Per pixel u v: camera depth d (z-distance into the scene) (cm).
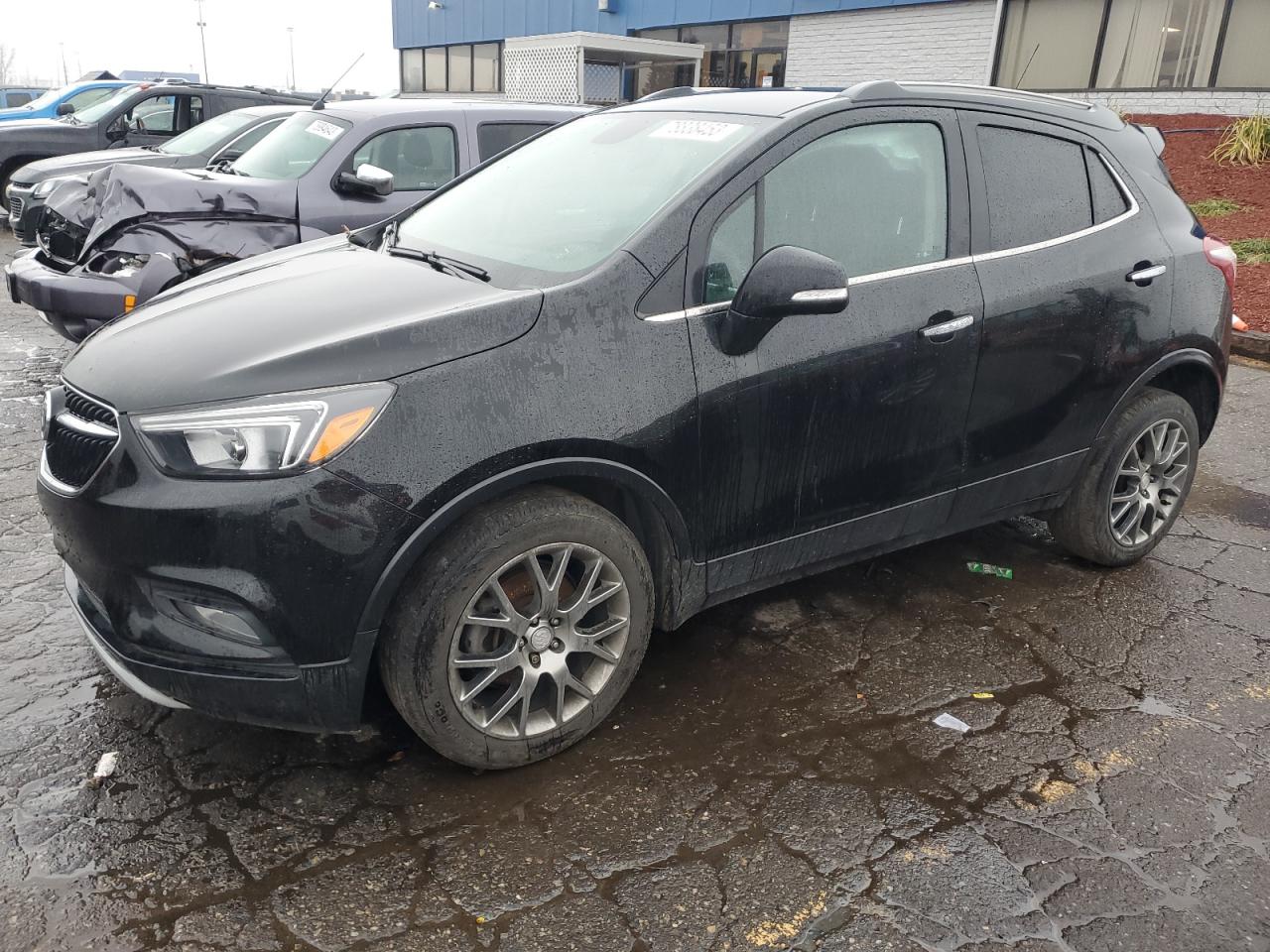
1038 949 218
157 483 231
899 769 279
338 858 239
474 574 246
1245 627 365
